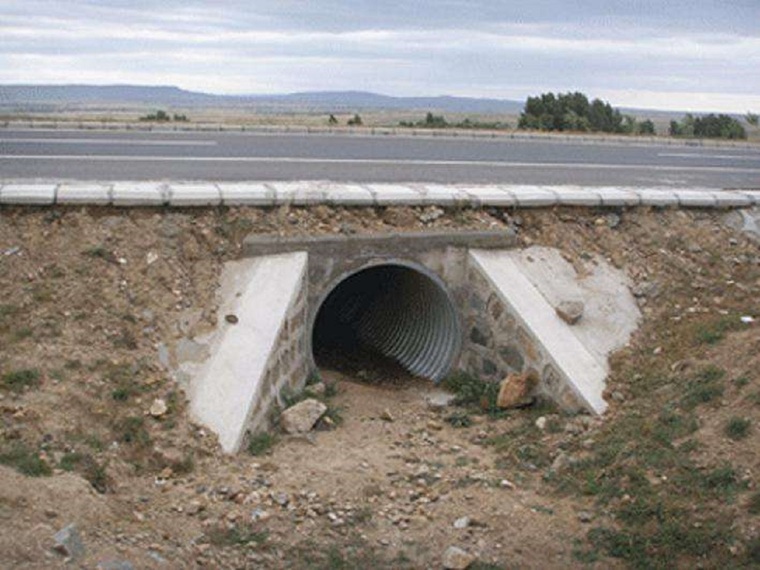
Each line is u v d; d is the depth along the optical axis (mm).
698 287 11828
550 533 7715
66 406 8375
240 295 10312
